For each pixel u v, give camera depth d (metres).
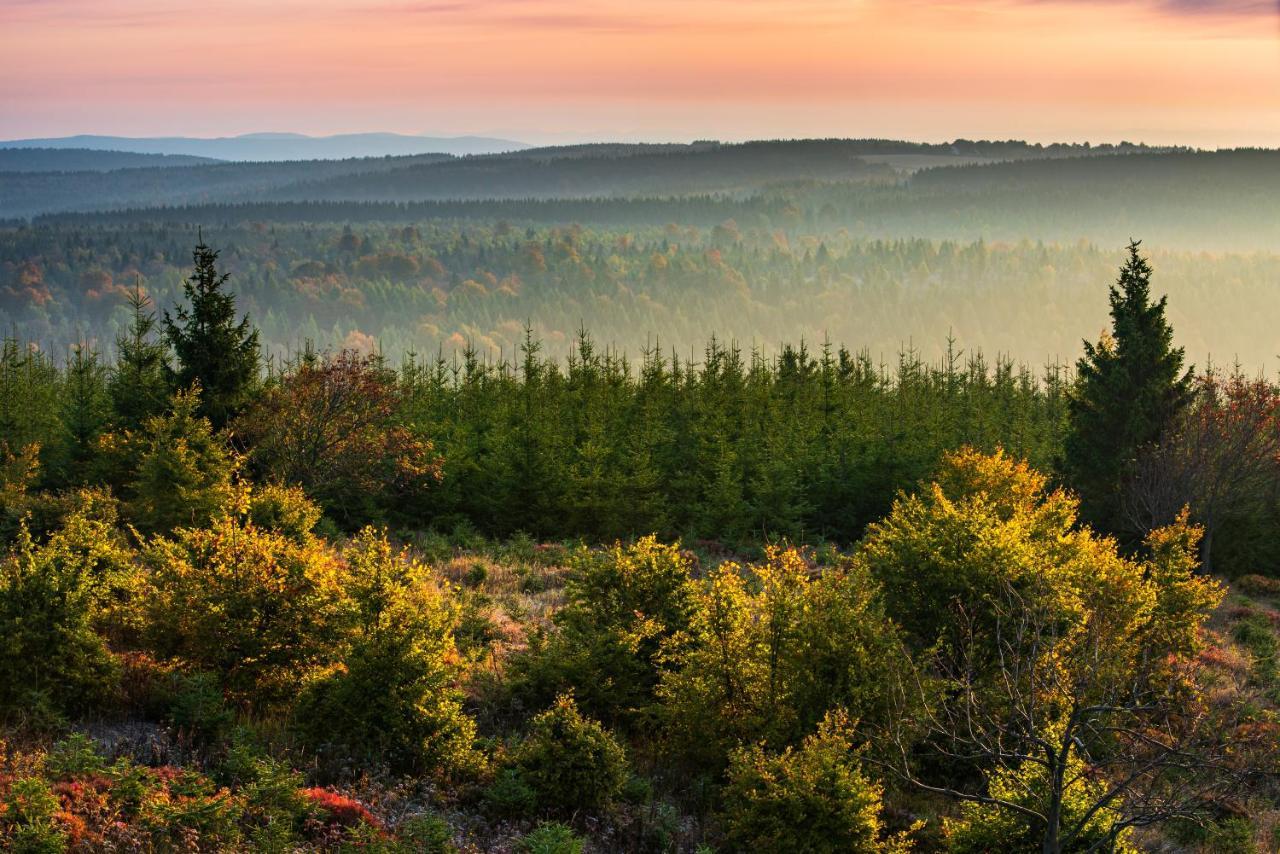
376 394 37.34
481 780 16.28
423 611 17.44
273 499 25.81
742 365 60.53
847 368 59.16
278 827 12.23
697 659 18.80
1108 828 14.59
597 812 15.92
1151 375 40.56
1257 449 37.38
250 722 16.73
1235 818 18.27
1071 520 26.78
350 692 16.53
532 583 31.14
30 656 15.84
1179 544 25.25
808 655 18.47
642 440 45.66
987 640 19.89
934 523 22.03
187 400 29.81
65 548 17.25
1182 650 23.55
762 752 16.94
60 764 12.86
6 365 49.31
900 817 17.73
